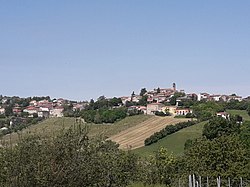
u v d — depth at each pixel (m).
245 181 34.56
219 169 34.81
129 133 100.62
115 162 30.58
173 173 42.53
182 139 84.44
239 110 115.31
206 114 107.88
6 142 18.30
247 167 34.84
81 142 18.83
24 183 17.23
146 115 116.56
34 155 17.72
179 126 93.75
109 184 23.02
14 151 17.81
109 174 21.89
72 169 17.78
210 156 35.34
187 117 109.81
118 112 114.38
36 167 17.38
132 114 118.62
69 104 157.62
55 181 17.36
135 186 40.75
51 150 17.83
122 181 36.62
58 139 18.23
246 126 65.94
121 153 40.62
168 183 42.25
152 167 42.91
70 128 18.91
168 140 86.12
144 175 42.22
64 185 17.59
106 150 20.50
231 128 65.12
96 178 18.77
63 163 17.75
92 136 19.53
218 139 36.31
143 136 96.00
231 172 34.44
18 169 17.44
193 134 86.25
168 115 116.25
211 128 65.19
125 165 39.97
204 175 34.41
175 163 43.03
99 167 19.08
